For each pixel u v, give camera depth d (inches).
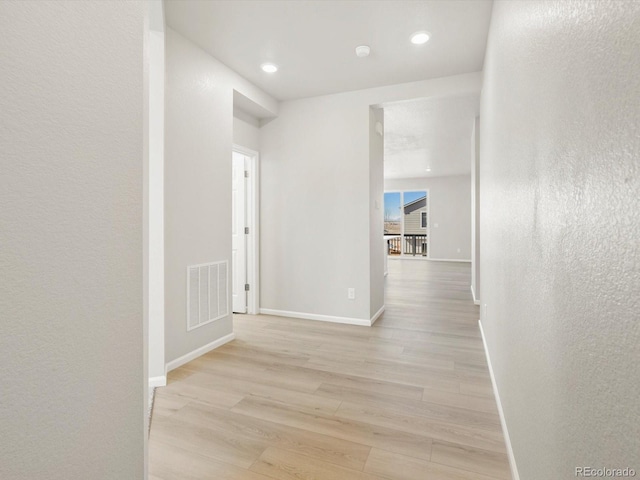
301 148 160.4
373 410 79.3
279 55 119.6
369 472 59.2
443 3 91.3
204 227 116.5
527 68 49.9
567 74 33.1
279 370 102.3
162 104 93.2
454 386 91.3
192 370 102.4
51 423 22.8
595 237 27.0
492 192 93.4
